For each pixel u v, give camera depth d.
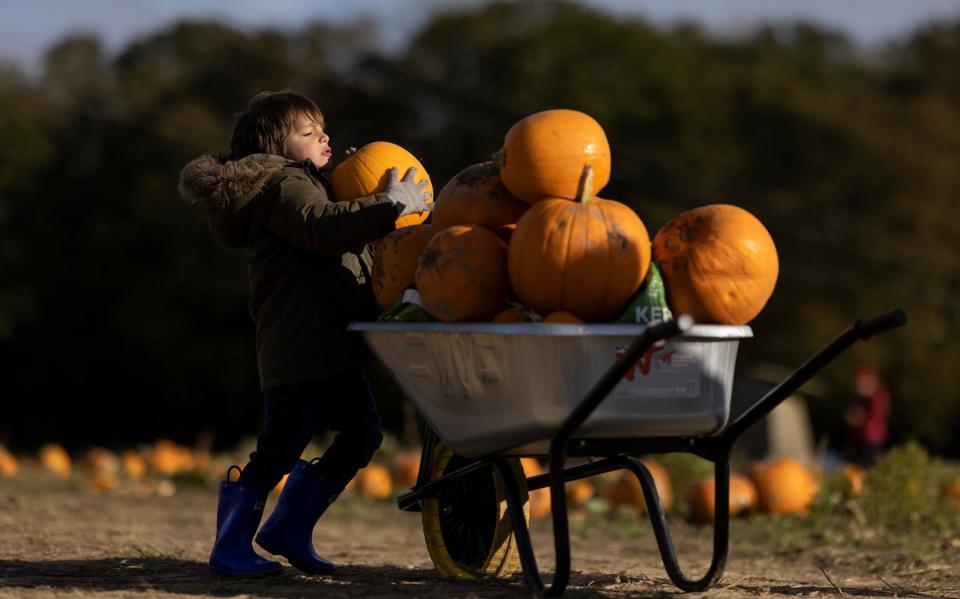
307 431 11.12
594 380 9.17
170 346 92.94
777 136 97.94
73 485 29.80
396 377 10.48
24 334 97.38
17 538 16.03
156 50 104.50
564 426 9.20
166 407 97.62
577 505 22.98
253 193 10.98
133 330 93.50
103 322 96.75
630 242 9.38
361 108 96.62
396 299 10.34
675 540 18.69
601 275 9.30
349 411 11.59
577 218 9.39
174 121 94.06
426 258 9.87
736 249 9.41
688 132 92.81
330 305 10.98
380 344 10.42
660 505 10.96
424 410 10.39
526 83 91.25
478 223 10.21
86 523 19.45
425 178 11.25
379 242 10.70
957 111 111.56
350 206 10.58
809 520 19.92
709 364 9.54
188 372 92.44
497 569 11.25
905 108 105.94
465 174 10.50
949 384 90.81
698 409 9.52
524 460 23.91
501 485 11.25
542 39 94.00
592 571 13.28
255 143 11.48
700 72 100.69
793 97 98.00
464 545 11.80
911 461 20.75
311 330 10.92
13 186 95.44
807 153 98.12
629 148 90.06
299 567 11.84
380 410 84.19
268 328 11.06
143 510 23.30
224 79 100.81
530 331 9.05
